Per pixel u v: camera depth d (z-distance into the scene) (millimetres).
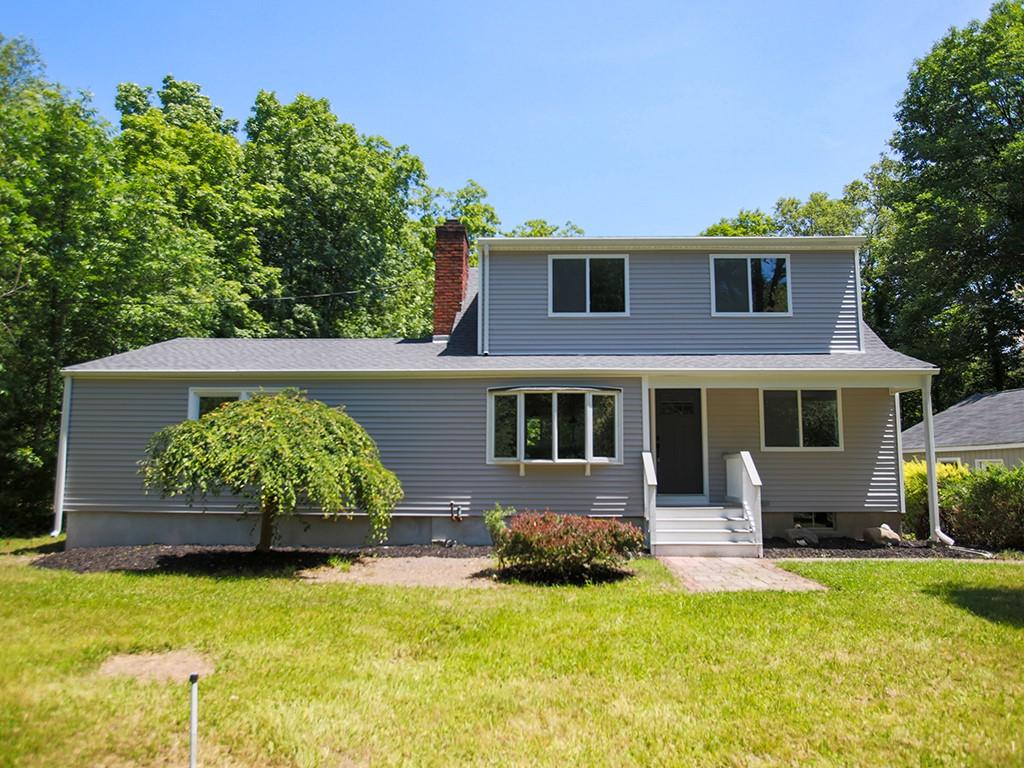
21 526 16656
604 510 12516
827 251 14508
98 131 18797
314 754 4125
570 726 4566
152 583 8828
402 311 30203
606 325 14305
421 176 30625
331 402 12898
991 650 6105
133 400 12805
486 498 12625
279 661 5727
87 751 4035
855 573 9852
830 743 4312
